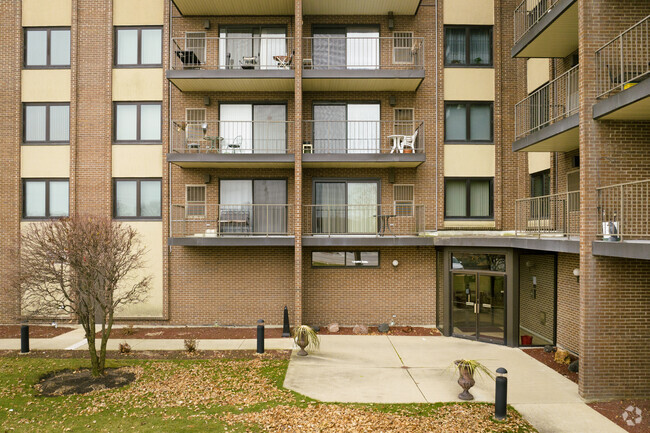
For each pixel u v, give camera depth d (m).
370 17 15.91
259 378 10.09
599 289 9.27
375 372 10.59
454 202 16.05
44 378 10.13
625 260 9.30
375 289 15.61
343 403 8.67
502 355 12.06
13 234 15.78
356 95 15.88
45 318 15.67
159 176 15.87
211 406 8.49
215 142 15.79
